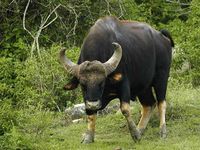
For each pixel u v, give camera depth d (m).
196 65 36.59
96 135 28.70
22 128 27.81
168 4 50.62
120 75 24.91
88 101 24.03
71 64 25.16
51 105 33.94
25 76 35.62
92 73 24.11
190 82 36.06
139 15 47.06
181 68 37.22
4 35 42.69
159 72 28.36
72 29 42.53
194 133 27.89
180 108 31.08
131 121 25.94
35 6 43.78
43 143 26.48
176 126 28.91
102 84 24.22
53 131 29.62
